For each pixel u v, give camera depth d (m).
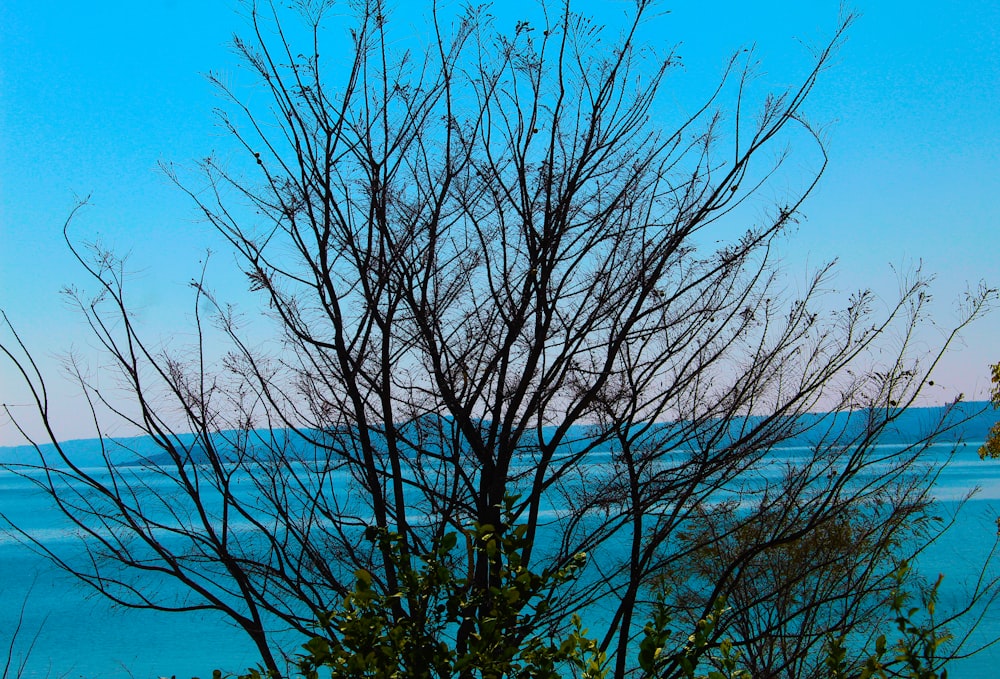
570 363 5.29
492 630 3.52
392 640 3.50
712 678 3.66
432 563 3.72
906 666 3.92
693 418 5.29
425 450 5.25
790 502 5.15
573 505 5.21
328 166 5.11
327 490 5.68
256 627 5.02
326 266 5.02
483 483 5.04
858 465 5.12
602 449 5.31
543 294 5.21
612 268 5.38
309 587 5.05
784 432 5.17
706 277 5.33
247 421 5.25
